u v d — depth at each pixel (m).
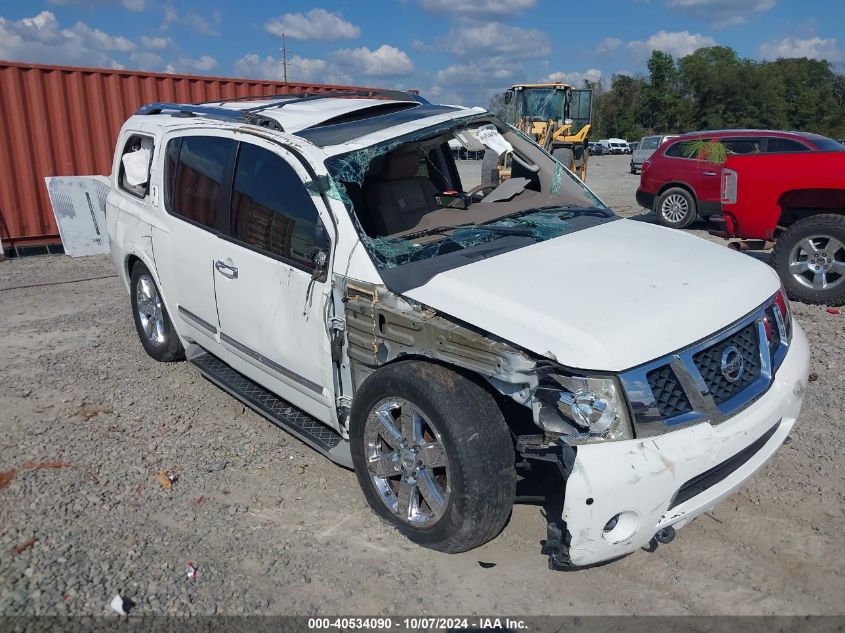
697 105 75.00
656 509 2.76
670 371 2.87
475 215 4.34
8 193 10.34
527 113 20.70
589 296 3.10
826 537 3.35
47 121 10.51
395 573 3.20
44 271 9.54
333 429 3.86
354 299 3.43
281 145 3.93
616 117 78.69
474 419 2.96
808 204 7.24
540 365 2.78
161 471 4.09
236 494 3.86
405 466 3.27
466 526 3.01
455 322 3.07
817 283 6.94
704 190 11.76
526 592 3.06
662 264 3.49
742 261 3.67
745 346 3.15
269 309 3.95
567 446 2.71
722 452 2.85
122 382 5.43
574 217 4.32
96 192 10.76
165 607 2.97
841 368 5.29
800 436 4.28
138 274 5.62
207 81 11.98
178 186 4.78
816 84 75.06
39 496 3.82
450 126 4.36
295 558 3.30
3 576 3.16
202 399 5.12
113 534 3.48
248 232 4.10
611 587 3.08
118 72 11.05
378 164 4.42
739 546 3.32
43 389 5.32
